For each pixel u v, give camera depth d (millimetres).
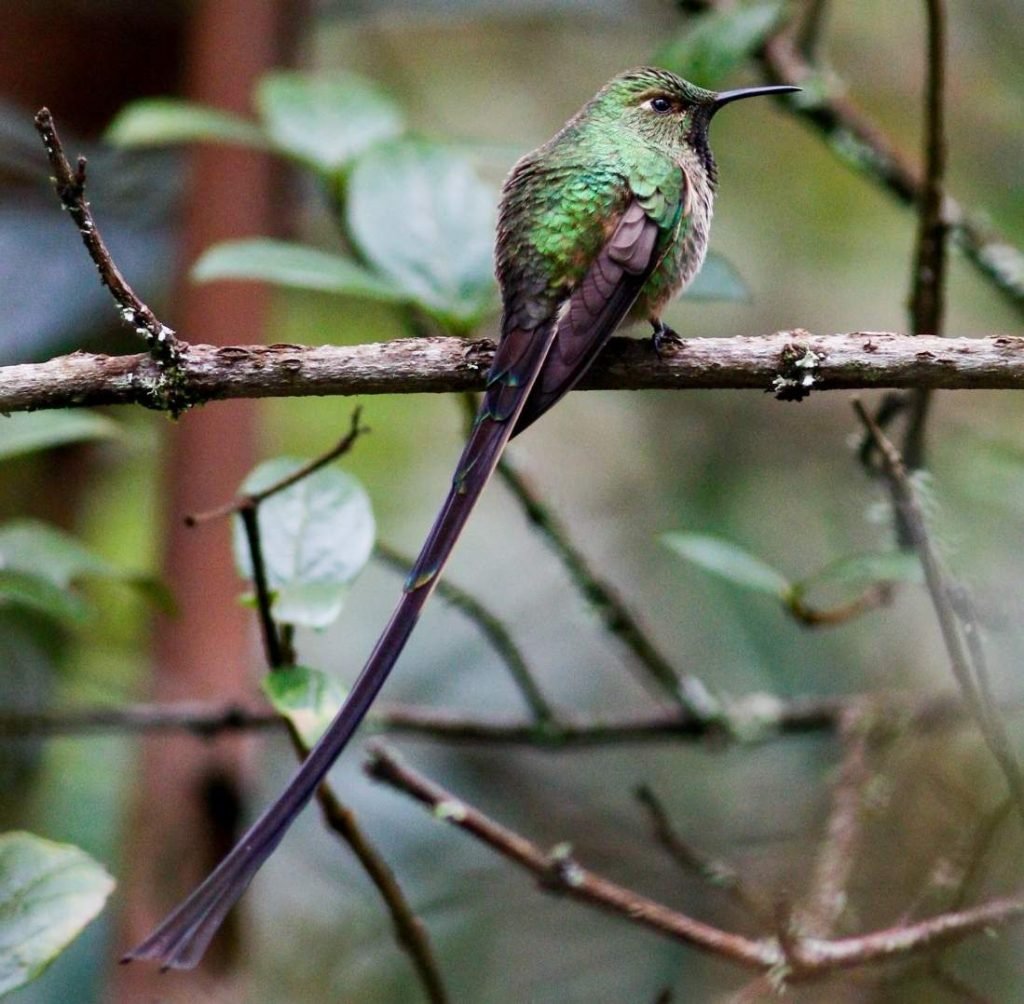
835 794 8156
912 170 9719
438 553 5922
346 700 5520
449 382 6250
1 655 10938
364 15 12352
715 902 9516
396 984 10391
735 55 8172
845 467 12469
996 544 9523
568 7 12797
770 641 11828
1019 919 6328
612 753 11180
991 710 6301
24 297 11109
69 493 11680
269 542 6062
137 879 8672
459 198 7660
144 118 8555
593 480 13203
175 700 9156
